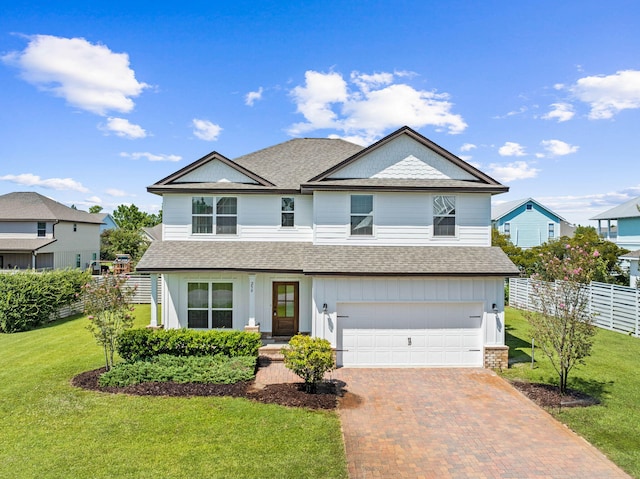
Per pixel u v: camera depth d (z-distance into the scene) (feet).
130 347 42.06
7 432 27.50
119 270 124.06
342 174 51.11
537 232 152.87
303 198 56.03
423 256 47.37
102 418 29.76
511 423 30.83
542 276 44.19
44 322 67.05
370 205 49.78
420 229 49.65
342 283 45.06
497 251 48.73
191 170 55.47
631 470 24.20
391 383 39.93
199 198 55.47
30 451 24.99
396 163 51.11
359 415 32.19
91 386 36.06
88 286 40.27
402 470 24.25
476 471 24.26
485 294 45.32
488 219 49.70
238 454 24.97
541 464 25.02
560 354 35.88
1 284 61.36
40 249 113.80
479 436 28.73
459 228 49.67
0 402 32.63
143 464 23.67
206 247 54.03
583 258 36.47
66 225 127.24
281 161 64.64
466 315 45.62
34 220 116.78
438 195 49.67
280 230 55.88
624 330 60.75
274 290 54.80
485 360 44.75
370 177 51.01
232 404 32.65
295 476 22.77
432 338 45.62
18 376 39.27
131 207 232.73
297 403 33.17
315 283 45.01
